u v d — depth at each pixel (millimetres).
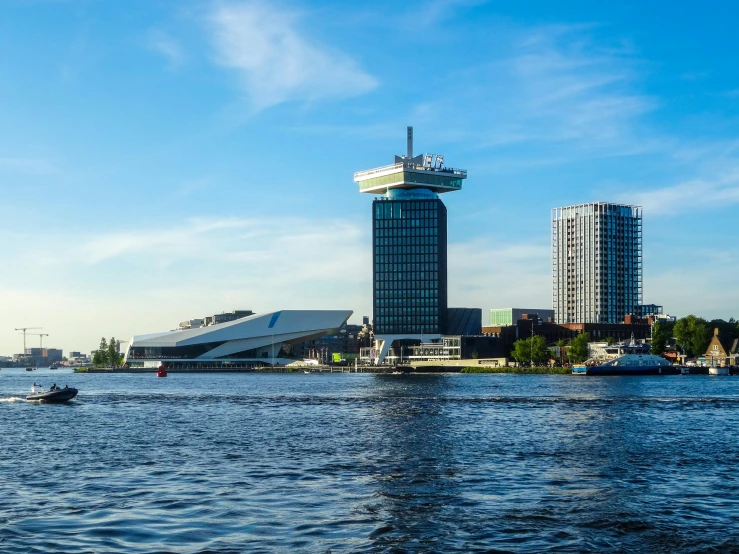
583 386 184125
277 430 86312
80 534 39875
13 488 51719
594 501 46625
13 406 129375
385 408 116688
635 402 126438
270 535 39531
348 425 91188
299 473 56875
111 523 42000
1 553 36625
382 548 37250
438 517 42875
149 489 51094
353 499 47500
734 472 56719
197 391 175750
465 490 50062
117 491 50500
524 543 37875
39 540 38781
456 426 89250
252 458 64625
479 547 37281
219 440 77250
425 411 110812
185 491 50312
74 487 51969
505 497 47812
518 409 113125
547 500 46938
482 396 144125
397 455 65750
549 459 63156
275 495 48875
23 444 75438
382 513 43844
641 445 71750
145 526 41344
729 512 43812
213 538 39062
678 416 101062
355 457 64688
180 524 41750
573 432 82750
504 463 61062
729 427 87625
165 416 106875
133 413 112750
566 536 39031
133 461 63562
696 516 42906
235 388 191750
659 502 46312
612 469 58094
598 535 39219
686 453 66500
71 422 98812
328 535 39469
